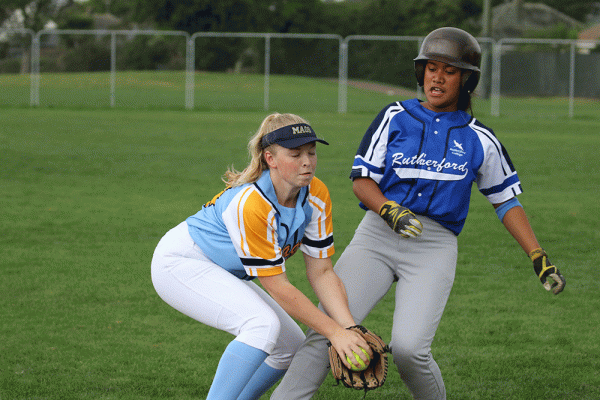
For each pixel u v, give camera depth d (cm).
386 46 4784
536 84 4609
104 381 643
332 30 8119
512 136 2909
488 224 1361
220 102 4347
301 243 526
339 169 2011
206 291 503
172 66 5225
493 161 550
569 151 2453
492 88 3925
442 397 536
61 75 4769
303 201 504
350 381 476
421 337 511
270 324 485
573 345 752
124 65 5059
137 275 998
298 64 4941
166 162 2106
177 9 6812
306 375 518
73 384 634
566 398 621
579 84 4553
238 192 490
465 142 543
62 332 771
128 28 9119
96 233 1248
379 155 548
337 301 512
